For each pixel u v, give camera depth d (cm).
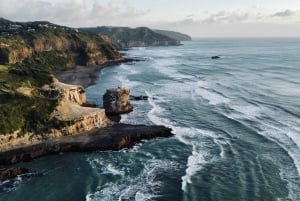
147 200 3925
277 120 6762
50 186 4294
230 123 6675
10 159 4953
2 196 4072
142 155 5206
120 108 7394
